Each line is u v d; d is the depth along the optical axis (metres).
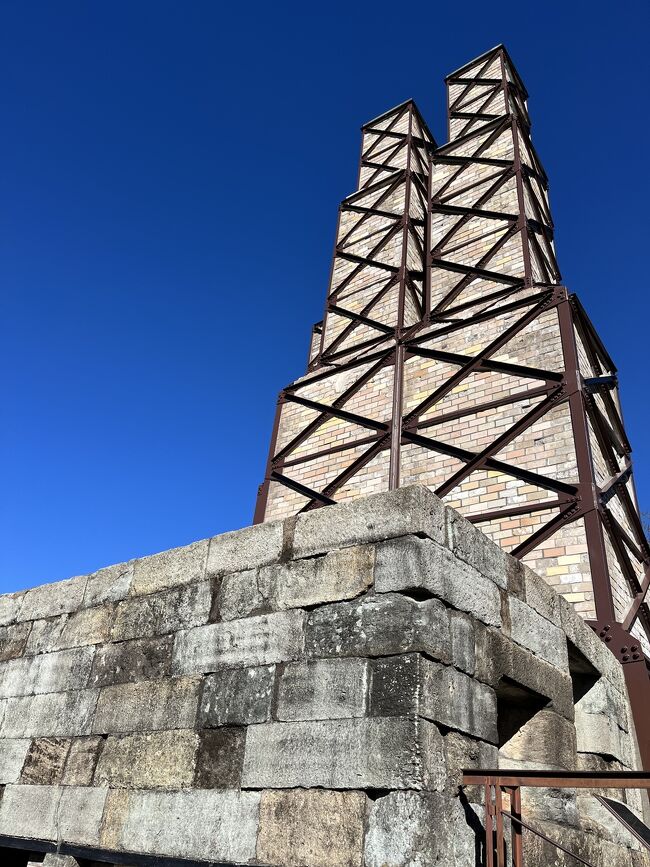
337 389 13.30
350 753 3.83
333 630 4.27
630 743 7.32
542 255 14.09
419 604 4.05
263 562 4.89
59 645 5.89
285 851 3.81
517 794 3.82
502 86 17.42
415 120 18.91
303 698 4.17
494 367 11.20
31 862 4.94
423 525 4.27
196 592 5.16
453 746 3.86
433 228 15.38
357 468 11.79
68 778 5.07
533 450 9.95
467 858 3.68
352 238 16.81
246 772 4.18
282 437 13.45
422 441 11.27
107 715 5.12
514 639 4.83
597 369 11.73
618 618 8.56
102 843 4.59
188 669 4.84
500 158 15.59
